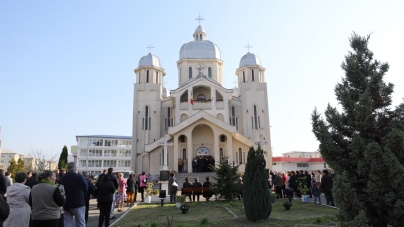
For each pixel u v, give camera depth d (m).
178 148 36.72
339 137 8.50
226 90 42.19
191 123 35.53
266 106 43.66
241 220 11.90
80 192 8.87
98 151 81.56
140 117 43.44
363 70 8.47
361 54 8.45
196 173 33.19
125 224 11.62
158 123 43.28
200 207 16.27
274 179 22.39
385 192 7.35
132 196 19.42
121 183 17.20
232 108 44.59
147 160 41.56
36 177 11.38
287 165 61.69
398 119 7.95
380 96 8.19
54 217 7.11
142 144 42.47
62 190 7.38
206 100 42.62
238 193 18.64
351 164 8.23
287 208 14.70
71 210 8.70
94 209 17.39
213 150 39.28
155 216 13.52
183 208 14.09
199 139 39.56
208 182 19.75
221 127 35.62
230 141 35.59
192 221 11.98
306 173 21.89
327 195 16.20
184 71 48.28
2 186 12.93
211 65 48.88
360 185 8.05
